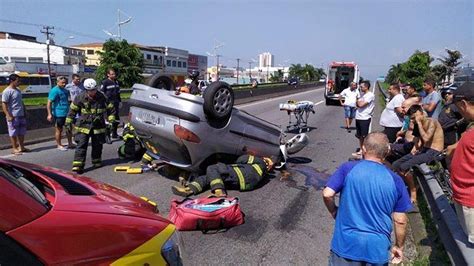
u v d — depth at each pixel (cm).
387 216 289
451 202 481
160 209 559
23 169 286
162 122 632
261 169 682
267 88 3509
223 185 620
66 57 8775
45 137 1120
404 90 1166
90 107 753
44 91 5316
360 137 1010
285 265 414
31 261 169
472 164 335
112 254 194
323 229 516
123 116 1577
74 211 208
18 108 895
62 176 298
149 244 210
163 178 721
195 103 615
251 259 423
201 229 488
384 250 284
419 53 3862
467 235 359
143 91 667
